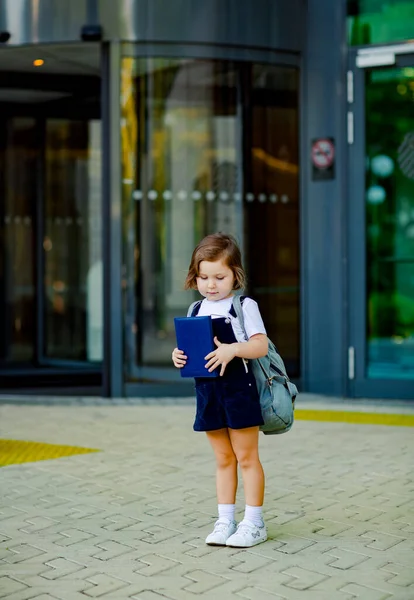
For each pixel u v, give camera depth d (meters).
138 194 11.81
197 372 5.20
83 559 5.18
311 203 11.73
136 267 11.83
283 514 6.13
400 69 11.31
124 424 9.86
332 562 5.06
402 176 11.45
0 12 11.73
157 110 11.77
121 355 11.75
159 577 4.84
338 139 11.55
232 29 11.62
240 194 11.98
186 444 8.70
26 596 4.57
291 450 8.33
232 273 5.33
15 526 5.89
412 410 10.61
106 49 11.65
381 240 11.52
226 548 5.36
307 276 11.79
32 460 7.99
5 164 15.11
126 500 6.56
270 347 5.39
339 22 11.48
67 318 14.94
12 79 13.62
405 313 11.43
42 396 12.05
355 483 7.03
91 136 14.50
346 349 11.55
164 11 11.50
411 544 5.41
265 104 11.82
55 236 14.97
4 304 15.38
